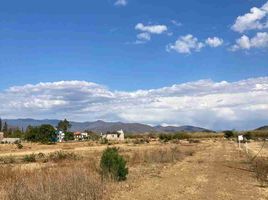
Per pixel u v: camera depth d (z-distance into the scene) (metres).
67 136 167.00
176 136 154.88
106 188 20.31
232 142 117.00
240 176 28.08
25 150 80.44
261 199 18.45
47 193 16.19
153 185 22.78
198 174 29.44
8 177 21.67
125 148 73.81
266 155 53.06
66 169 23.75
